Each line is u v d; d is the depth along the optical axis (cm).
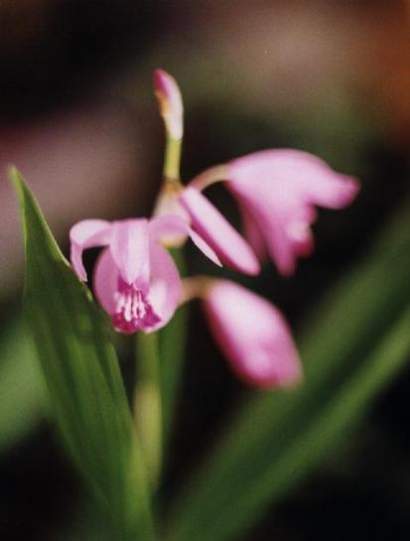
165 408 51
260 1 96
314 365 52
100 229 42
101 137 91
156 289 42
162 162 87
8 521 66
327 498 65
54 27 102
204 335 72
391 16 93
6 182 88
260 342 51
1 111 97
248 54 88
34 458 67
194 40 95
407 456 66
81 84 98
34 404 60
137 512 47
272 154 49
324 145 79
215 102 83
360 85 86
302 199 49
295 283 72
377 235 74
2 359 61
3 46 101
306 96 83
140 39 98
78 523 62
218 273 71
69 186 86
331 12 94
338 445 65
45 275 42
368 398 52
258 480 52
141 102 92
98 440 45
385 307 52
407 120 82
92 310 42
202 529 52
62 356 44
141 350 50
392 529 64
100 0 101
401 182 78
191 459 69
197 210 44
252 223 50
